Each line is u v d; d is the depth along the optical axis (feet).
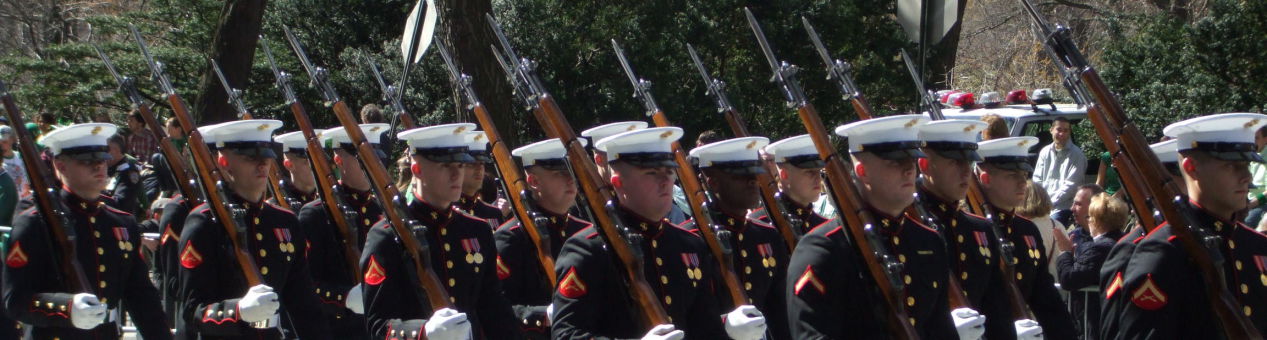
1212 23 74.18
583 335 22.95
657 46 99.71
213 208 28.17
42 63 99.30
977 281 26.76
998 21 154.30
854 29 108.88
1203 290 22.52
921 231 24.25
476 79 69.62
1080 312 38.42
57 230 27.02
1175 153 26.73
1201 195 23.66
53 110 100.12
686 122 101.19
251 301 26.04
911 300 23.62
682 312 24.72
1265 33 73.00
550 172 28.12
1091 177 62.34
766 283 28.32
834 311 22.58
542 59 96.17
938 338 24.14
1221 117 23.03
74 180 28.27
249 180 29.30
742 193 27.99
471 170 32.86
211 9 102.42
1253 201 44.04
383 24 103.60
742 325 23.77
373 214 33.91
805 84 108.58
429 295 25.18
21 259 26.99
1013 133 60.80
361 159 27.22
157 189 52.75
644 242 24.59
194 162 28.48
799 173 29.40
